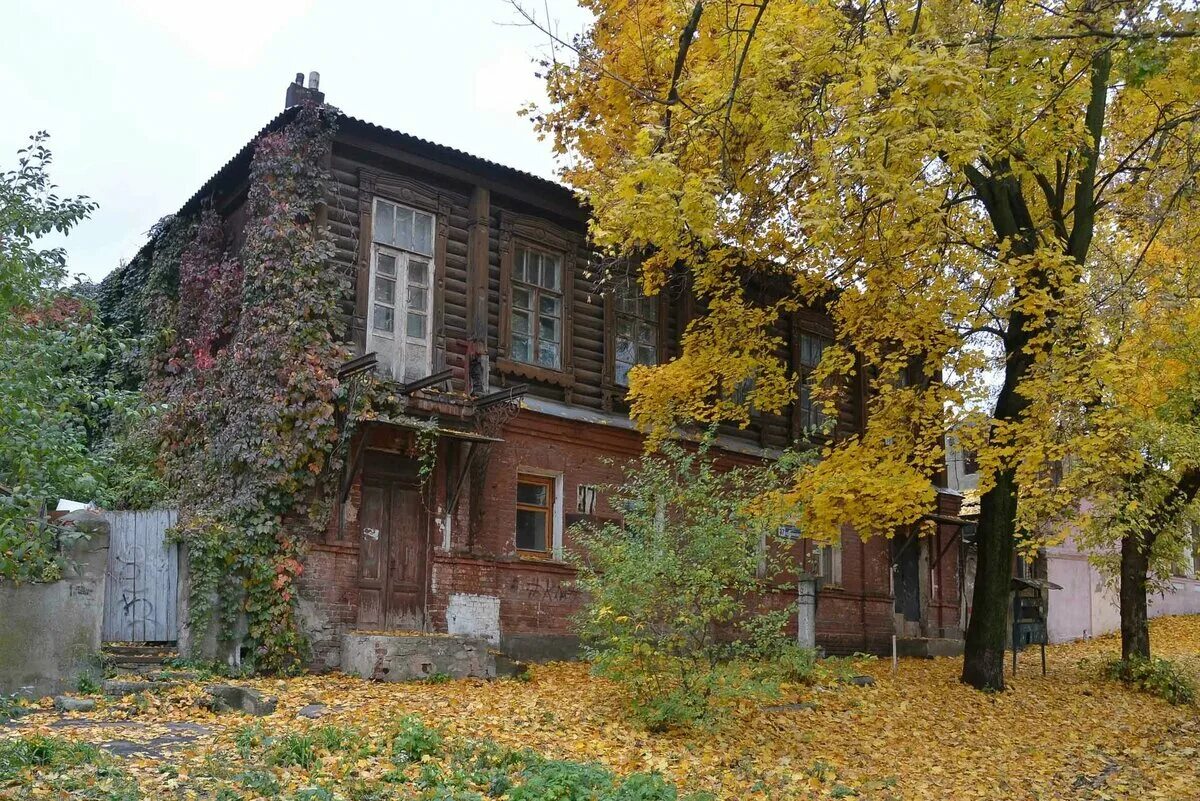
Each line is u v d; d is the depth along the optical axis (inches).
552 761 367.2
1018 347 664.4
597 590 468.1
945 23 485.1
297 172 613.0
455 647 578.2
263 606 554.3
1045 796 430.0
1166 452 689.0
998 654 689.6
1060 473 697.0
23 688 447.2
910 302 593.0
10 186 452.8
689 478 501.7
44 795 281.1
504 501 674.8
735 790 387.9
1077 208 660.1
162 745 366.0
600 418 727.7
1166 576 808.9
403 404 609.9
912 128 428.1
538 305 725.9
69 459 366.0
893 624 933.2
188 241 730.2
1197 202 589.0
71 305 517.3
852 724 541.3
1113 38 402.9
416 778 336.5
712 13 494.9
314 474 583.8
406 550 633.6
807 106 474.6
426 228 675.4
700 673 463.8
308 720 418.6
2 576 445.1
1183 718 676.7
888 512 579.5
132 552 526.3
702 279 659.4
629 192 430.3
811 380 716.0
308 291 599.5
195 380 655.1
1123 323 639.8
